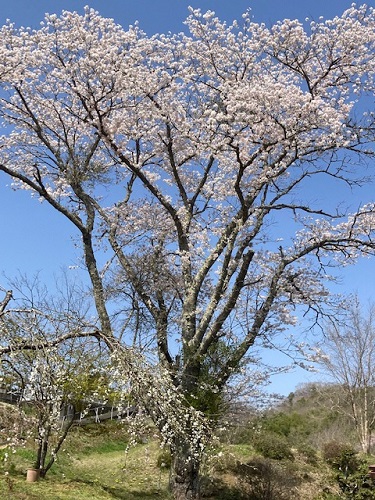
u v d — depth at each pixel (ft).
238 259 41.29
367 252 44.34
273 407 44.68
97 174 46.88
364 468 53.93
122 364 23.17
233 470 49.34
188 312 41.42
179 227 43.06
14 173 39.99
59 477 39.83
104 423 56.24
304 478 54.03
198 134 43.34
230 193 45.83
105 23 40.29
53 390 20.62
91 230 43.34
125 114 42.27
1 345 19.86
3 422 22.40
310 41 41.39
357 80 41.88
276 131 39.40
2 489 31.91
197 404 37.88
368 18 41.11
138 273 46.34
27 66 40.65
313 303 45.47
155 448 54.03
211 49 42.63
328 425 83.30
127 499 37.22
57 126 46.11
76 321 23.76
